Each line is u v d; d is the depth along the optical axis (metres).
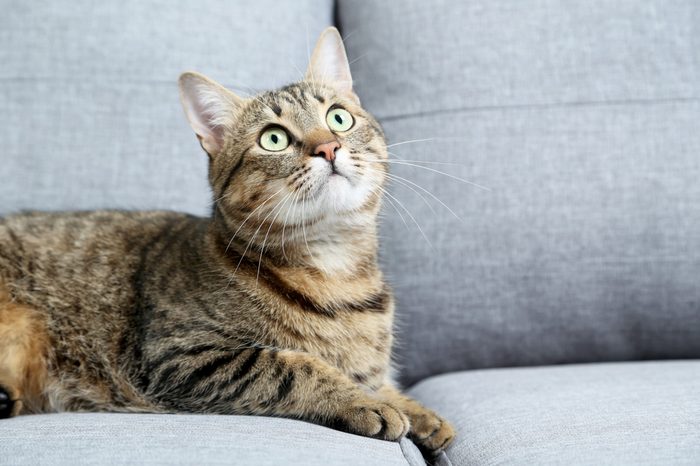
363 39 1.99
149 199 1.84
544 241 1.76
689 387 1.27
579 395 1.27
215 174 1.52
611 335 1.75
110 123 1.86
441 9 1.93
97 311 1.47
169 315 1.36
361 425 1.12
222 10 1.95
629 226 1.73
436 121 1.86
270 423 1.07
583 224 1.75
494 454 1.03
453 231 1.80
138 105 1.87
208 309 1.34
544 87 1.84
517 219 1.77
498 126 1.83
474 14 1.91
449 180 1.83
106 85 1.87
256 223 1.42
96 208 1.82
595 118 1.80
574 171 1.77
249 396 1.22
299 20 2.01
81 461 0.87
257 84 1.92
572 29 1.86
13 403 1.31
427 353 1.81
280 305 1.36
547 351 1.77
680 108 1.78
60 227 1.61
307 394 1.18
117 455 0.89
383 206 1.66
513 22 1.89
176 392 1.28
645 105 1.79
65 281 1.51
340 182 1.39
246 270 1.38
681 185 1.73
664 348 1.74
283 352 1.27
